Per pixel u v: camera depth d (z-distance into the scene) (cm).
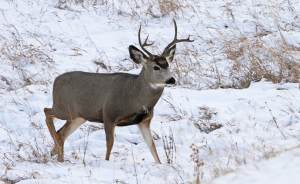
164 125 3694
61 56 4931
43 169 2936
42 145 3484
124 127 3766
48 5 5912
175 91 4219
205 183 2203
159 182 2709
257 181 1574
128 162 3122
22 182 2714
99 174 2859
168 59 3347
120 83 3266
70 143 3541
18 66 4647
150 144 3206
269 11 5919
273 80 4397
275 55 4550
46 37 5259
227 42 4888
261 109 3847
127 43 5288
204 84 4484
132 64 4900
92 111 3338
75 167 2977
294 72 4428
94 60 4906
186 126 3666
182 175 2759
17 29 5309
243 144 3200
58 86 3428
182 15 5891
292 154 1742
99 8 5947
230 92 4178
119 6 6034
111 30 5572
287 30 5503
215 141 3319
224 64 4772
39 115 3953
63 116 3416
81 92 3341
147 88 3222
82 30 5500
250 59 4609
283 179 1541
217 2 6269
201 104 3994
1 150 3359
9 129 3756
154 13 5928
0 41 4969
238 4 6169
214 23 5700
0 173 2872
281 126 3534
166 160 3159
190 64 4725
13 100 4103
